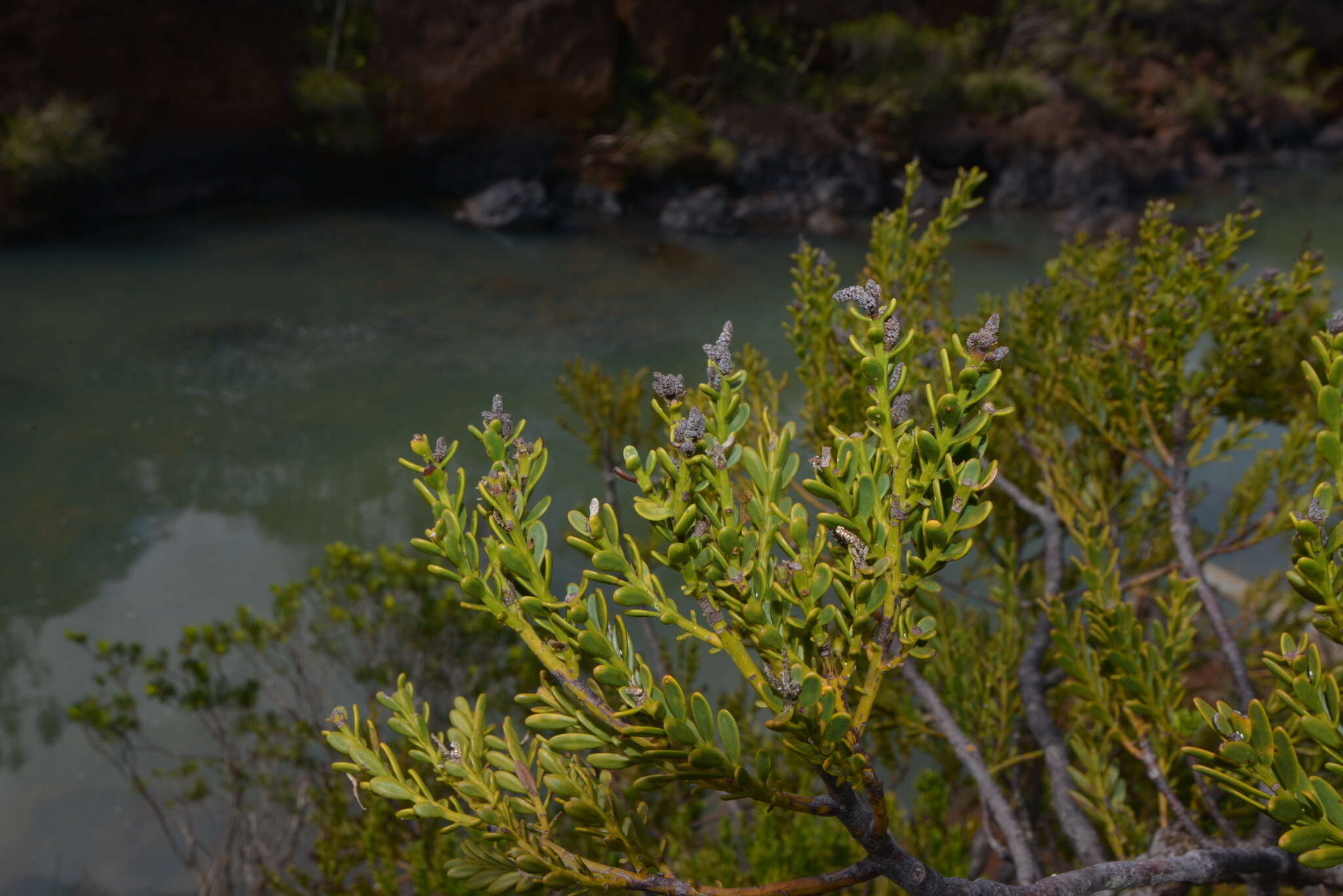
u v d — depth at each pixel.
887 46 30.30
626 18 27.62
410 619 5.58
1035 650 2.52
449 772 1.10
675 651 5.39
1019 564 3.66
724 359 0.95
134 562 10.16
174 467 12.20
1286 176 34.75
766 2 30.30
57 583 9.70
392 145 25.14
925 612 2.58
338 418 13.62
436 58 24.98
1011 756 2.55
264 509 11.38
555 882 1.07
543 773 1.14
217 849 5.65
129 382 14.23
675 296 19.11
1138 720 1.86
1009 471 3.56
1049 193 29.05
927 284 2.78
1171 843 1.78
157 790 6.61
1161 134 33.44
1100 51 35.97
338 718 1.11
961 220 2.65
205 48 22.36
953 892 1.00
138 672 8.05
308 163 24.44
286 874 5.36
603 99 26.23
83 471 11.89
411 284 18.83
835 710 0.94
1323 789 0.96
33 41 20.23
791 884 1.01
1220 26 39.78
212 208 22.62
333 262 19.80
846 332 2.50
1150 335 2.53
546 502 0.98
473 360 15.59
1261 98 38.31
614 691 1.24
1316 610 0.98
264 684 6.53
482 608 0.97
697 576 0.94
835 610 0.97
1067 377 2.81
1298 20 41.66
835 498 0.96
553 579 8.54
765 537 0.95
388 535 10.96
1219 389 2.66
